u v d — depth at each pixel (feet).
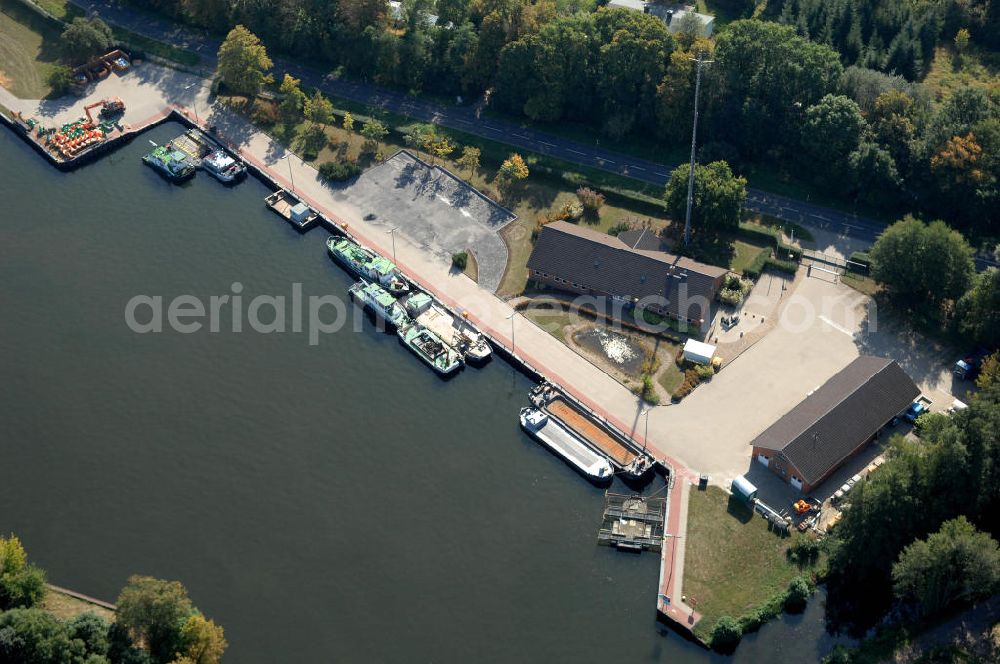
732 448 553.23
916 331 609.01
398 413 585.22
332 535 522.88
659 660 470.80
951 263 598.34
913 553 456.04
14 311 648.79
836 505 524.11
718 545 509.76
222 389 599.57
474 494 541.75
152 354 620.90
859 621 481.05
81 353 622.13
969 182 645.10
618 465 545.44
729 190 648.79
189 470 556.51
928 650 465.06
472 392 597.11
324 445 568.00
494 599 494.59
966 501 486.79
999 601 479.82
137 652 451.94
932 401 571.28
